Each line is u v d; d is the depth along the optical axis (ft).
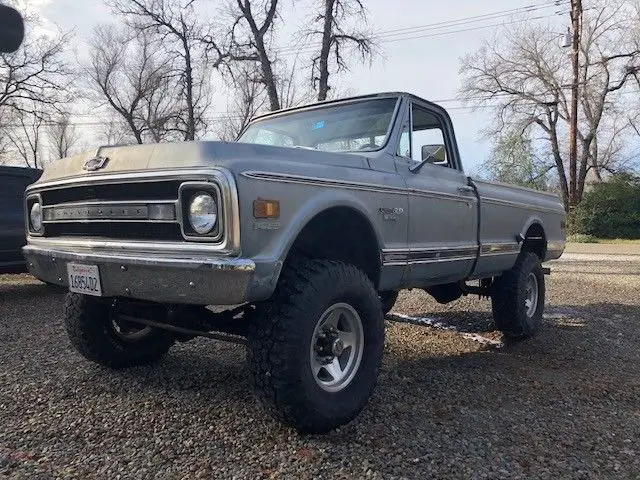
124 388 13.12
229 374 14.15
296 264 10.59
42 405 12.05
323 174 10.81
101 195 10.69
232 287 9.06
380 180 12.37
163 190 9.80
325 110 15.31
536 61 112.78
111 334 13.97
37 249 11.95
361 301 11.11
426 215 13.87
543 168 118.11
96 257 10.34
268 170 9.68
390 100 14.39
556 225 21.54
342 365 11.15
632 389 13.89
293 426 10.29
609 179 111.65
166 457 9.70
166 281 9.59
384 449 10.11
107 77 119.65
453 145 16.31
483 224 16.46
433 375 14.73
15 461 9.49
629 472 9.57
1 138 122.62
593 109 113.19
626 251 68.13
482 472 9.39
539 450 10.32
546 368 15.66
